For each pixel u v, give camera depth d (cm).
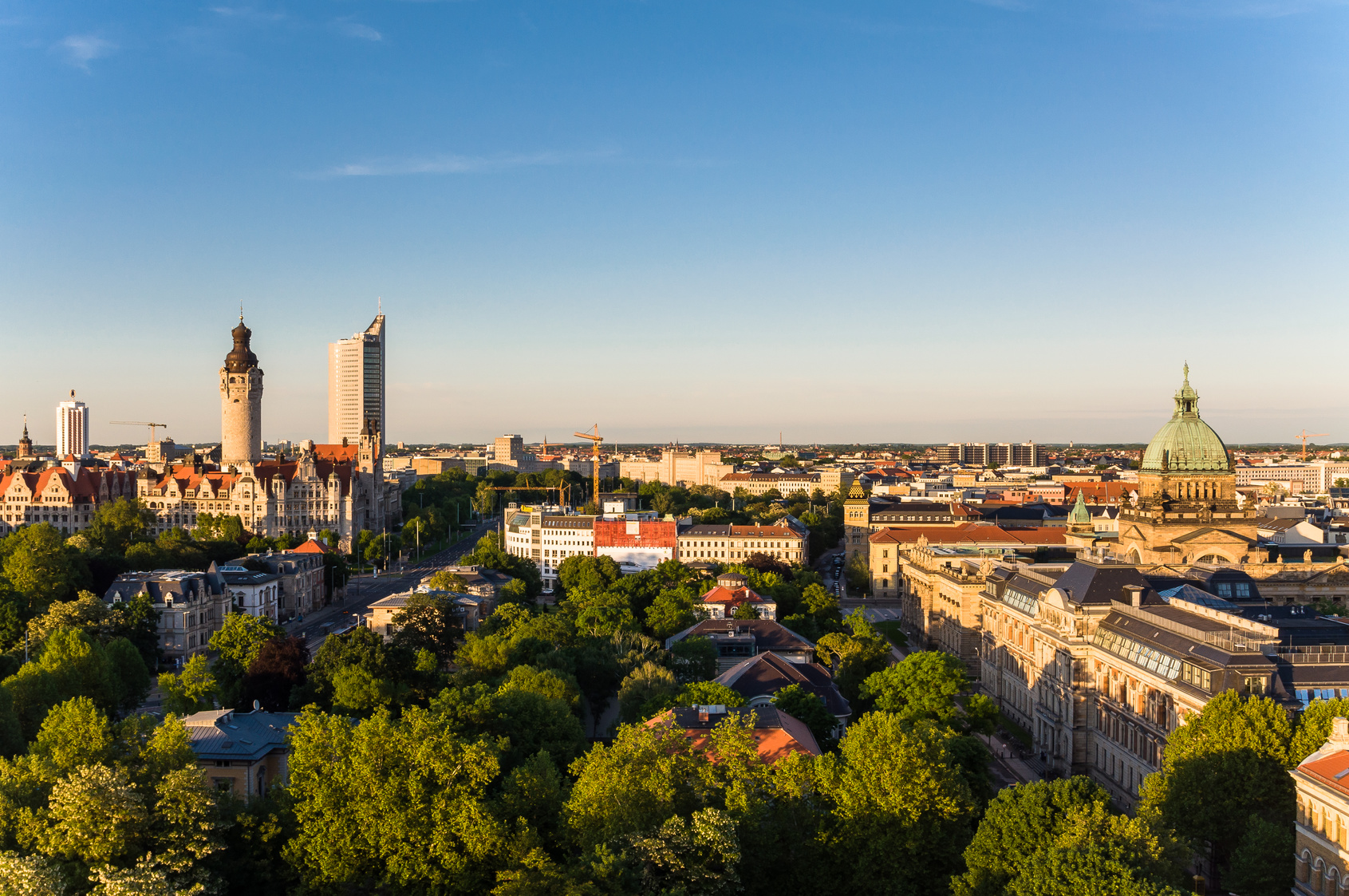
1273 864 10494
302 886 10369
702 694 15612
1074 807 9900
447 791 10638
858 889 10444
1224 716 12231
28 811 10181
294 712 17950
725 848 9625
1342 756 10162
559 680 17175
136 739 12375
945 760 11431
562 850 10944
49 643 18188
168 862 9894
